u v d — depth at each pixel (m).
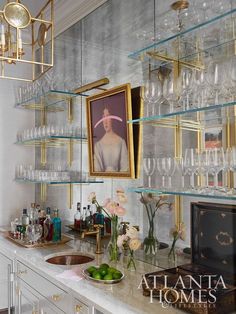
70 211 3.11
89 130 2.64
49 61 3.57
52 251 2.51
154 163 2.04
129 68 2.38
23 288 2.36
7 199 3.69
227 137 1.69
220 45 1.73
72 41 3.12
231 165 1.57
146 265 2.11
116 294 1.65
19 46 2.09
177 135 1.99
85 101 2.89
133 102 2.24
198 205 1.84
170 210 2.02
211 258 1.75
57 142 3.33
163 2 2.09
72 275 1.94
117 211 2.09
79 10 2.93
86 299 1.63
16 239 2.87
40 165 3.74
